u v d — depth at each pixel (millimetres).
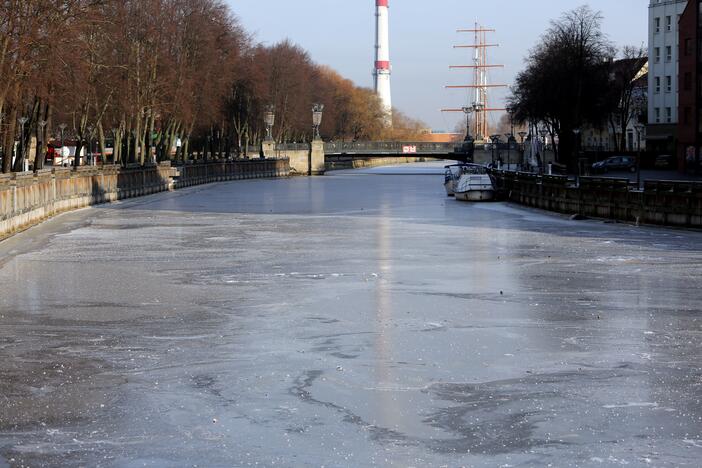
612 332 27938
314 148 188875
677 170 120312
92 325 29438
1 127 76875
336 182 149500
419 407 20531
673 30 139000
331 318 30312
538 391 21625
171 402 20969
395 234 58125
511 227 63344
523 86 140625
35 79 71875
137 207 85938
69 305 33000
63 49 72812
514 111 148500
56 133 147500
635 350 25562
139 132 114625
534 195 84750
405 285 37062
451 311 31453
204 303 33219
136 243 53031
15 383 22516
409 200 98000
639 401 20812
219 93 139875
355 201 96312
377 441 18484
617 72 152875
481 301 33375
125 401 21062
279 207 86500
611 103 139125
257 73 166875
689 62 110438
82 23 74812
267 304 32938
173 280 38719
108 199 92312
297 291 35688
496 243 52469
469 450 17969
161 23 116875
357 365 24094
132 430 19156
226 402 20969
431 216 74562
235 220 70125
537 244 51875
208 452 17953
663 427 19094
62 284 37750
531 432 18891
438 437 18672
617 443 18234
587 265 42812
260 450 18047
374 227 63406
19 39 68500
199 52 130500
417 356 25000
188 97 125000
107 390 21938
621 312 31141
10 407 20625
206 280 38656
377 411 20297
